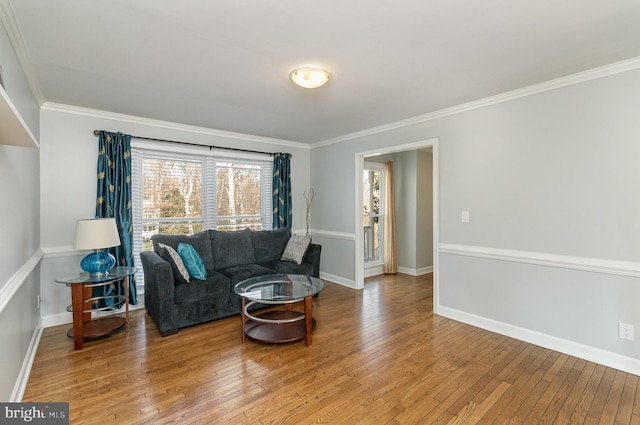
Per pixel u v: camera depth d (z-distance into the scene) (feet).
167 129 13.52
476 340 9.78
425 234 19.34
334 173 16.90
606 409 6.47
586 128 8.50
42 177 10.75
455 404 6.65
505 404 6.65
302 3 5.51
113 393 6.99
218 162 15.31
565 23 6.17
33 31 6.36
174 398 6.82
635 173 7.77
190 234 14.23
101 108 11.45
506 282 10.17
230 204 15.75
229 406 6.57
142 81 8.96
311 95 10.13
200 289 10.87
